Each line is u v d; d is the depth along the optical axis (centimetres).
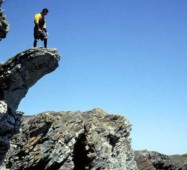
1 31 2764
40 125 4141
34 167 3872
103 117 5125
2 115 2697
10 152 3894
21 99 3034
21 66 2720
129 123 5262
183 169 10206
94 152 4300
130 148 5259
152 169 7756
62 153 3950
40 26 2784
